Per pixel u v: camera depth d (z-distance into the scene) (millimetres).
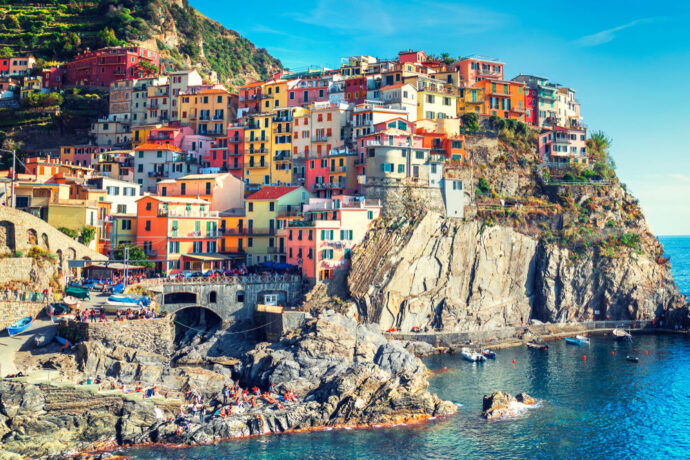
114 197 135625
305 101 171000
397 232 129125
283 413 84062
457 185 140000
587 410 91812
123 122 188750
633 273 150000
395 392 87500
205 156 168500
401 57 181375
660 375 109188
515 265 144125
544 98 181875
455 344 126062
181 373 91625
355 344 101062
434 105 156750
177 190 146875
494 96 167000
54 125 189375
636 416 89625
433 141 145000
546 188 159875
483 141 154875
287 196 138500
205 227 130875
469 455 76312
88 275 115375
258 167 156625
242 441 79312
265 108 173625
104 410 80938
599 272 149250
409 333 123375
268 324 112000
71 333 94500
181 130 171750
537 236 148500
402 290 126562
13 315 95438
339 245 124688
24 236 103625
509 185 155375
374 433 82375
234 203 148500
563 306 145375
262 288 119500
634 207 165375
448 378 104875
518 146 161875
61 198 124562
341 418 85312
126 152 164750
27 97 193250
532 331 138875
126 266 110625
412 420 86625
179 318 119125
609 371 111500
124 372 88938
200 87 183000
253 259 136750
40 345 92375
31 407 77688
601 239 152750
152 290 109312
